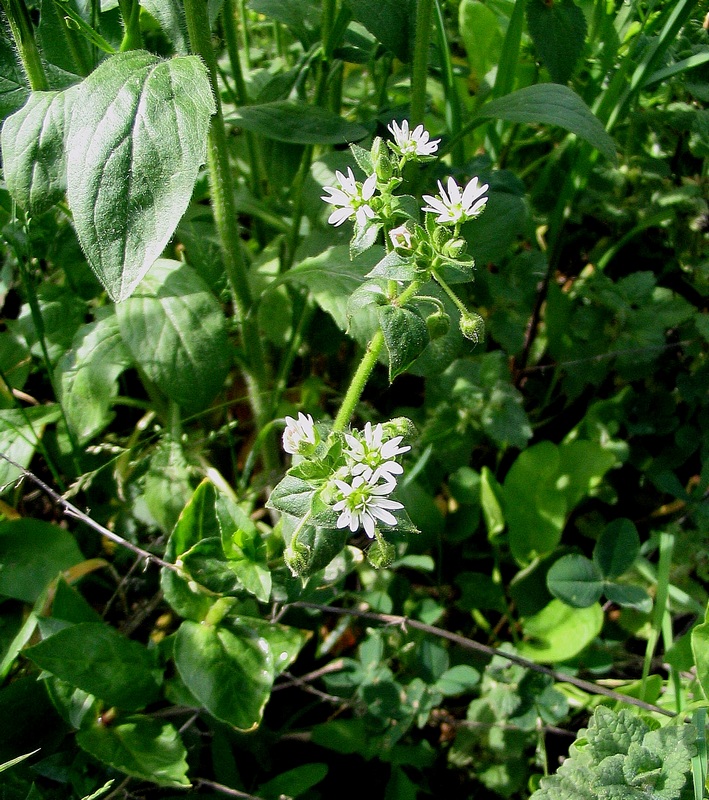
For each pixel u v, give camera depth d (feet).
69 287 0.86
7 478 0.75
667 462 0.93
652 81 0.85
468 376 0.89
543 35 0.81
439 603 0.85
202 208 0.86
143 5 0.65
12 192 0.63
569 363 0.94
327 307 0.69
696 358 0.93
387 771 0.76
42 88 0.69
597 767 0.54
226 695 0.62
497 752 0.73
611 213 0.97
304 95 0.87
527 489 0.84
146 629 0.82
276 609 0.72
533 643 0.78
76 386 0.72
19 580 0.71
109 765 0.62
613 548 0.76
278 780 0.67
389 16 0.76
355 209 0.54
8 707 0.65
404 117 0.85
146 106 0.52
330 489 0.50
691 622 0.78
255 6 0.87
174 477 0.80
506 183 0.88
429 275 0.51
